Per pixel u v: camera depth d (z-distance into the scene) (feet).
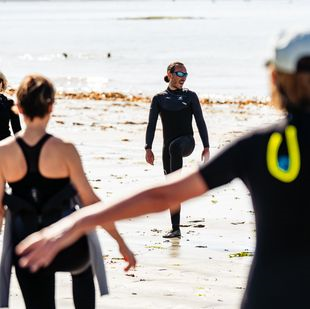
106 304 52.21
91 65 401.70
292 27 23.67
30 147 35.70
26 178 35.81
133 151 133.69
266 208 22.98
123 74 350.84
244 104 219.61
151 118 76.54
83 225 23.62
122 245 37.22
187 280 58.49
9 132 65.92
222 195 95.55
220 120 180.04
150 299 53.47
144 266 63.00
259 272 23.02
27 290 35.73
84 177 36.29
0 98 65.51
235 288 56.24
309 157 22.71
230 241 72.64
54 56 461.37
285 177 22.68
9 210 36.22
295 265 22.62
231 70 342.03
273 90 23.75
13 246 35.96
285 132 23.07
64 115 189.98
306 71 22.68
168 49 482.69
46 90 35.81
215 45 503.61
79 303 37.68
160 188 23.44
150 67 379.14
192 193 23.40
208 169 23.32
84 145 140.87
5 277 36.27
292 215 22.66
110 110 202.80
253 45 494.18
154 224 80.53
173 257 66.39
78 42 581.12
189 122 76.23
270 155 22.95
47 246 23.66
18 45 564.71
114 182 104.78
